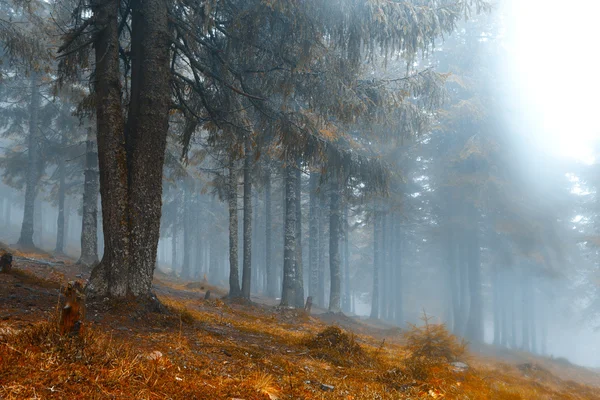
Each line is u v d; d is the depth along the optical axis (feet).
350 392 17.20
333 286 71.10
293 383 16.71
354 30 30.17
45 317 19.54
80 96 62.13
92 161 63.26
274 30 32.78
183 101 36.01
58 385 10.76
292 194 63.87
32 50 41.60
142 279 26.61
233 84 37.11
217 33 35.78
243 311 48.70
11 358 11.41
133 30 30.22
